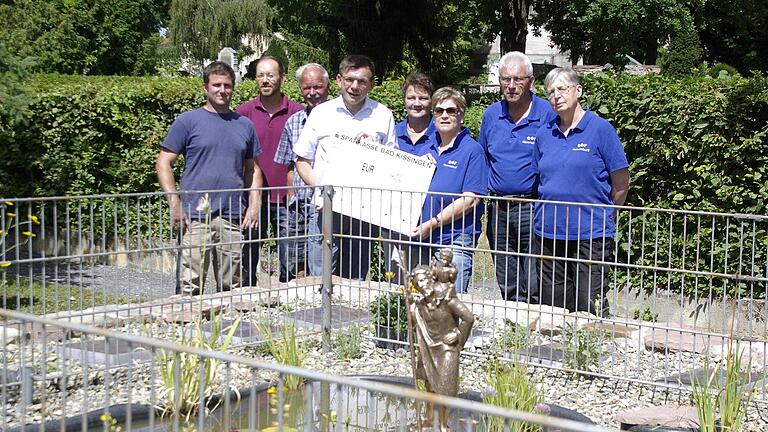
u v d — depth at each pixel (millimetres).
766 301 5777
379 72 26375
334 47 27203
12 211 11398
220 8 49656
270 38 50000
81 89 11539
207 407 5422
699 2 26891
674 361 6738
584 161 7125
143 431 5051
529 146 7660
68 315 5949
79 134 11562
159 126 11844
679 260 9383
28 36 16297
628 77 9828
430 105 7844
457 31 28344
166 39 56094
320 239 7098
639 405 5918
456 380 4922
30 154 11406
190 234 6332
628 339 7203
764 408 5816
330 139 7262
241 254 6578
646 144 9539
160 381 5785
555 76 7152
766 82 9109
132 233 11641
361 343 6965
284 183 8594
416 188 7184
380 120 8000
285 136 8562
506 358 6527
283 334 6320
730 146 9109
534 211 7520
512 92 7578
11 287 8875
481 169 7441
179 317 6973
